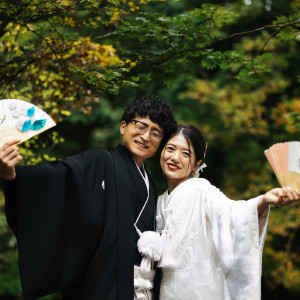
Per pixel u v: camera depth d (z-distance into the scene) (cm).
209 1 559
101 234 311
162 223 345
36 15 360
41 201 297
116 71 407
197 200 338
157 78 480
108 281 305
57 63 450
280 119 893
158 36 453
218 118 1089
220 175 1195
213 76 1097
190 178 355
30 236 294
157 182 1003
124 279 308
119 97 1033
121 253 310
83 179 311
